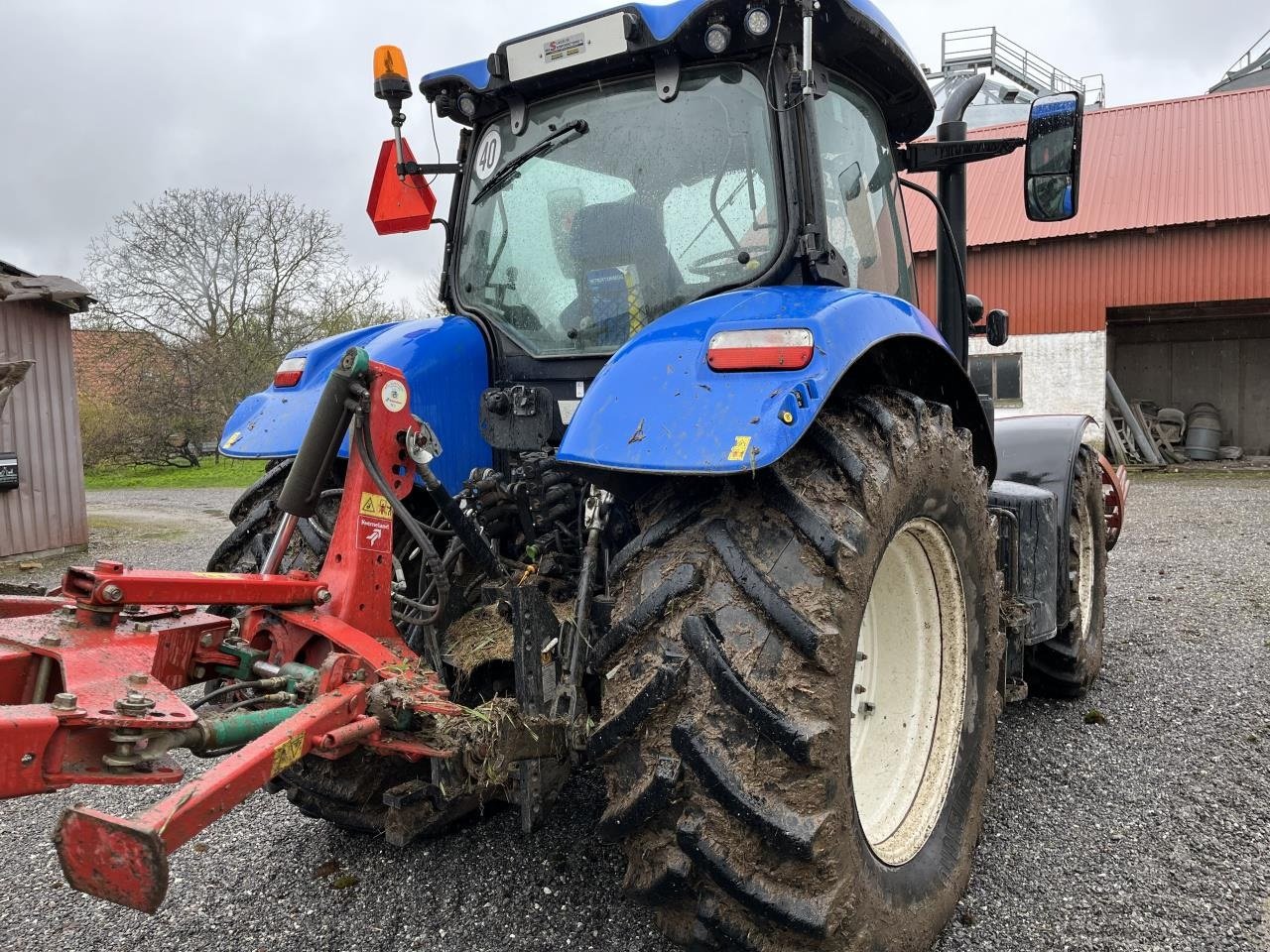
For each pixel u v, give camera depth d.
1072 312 17.31
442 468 2.68
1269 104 18.38
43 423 9.87
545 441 2.36
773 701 1.71
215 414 23.16
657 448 1.79
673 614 1.81
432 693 1.95
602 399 1.93
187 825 1.43
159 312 23.61
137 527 12.16
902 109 3.18
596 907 2.40
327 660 1.93
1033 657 3.84
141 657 1.80
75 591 1.85
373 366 2.17
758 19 2.28
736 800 1.68
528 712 1.94
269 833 2.90
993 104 21.53
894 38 2.67
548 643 2.01
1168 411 19.00
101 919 2.44
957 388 2.63
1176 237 16.48
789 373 1.82
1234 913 2.37
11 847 2.90
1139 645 4.77
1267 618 5.30
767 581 1.78
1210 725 3.62
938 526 2.28
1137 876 2.55
